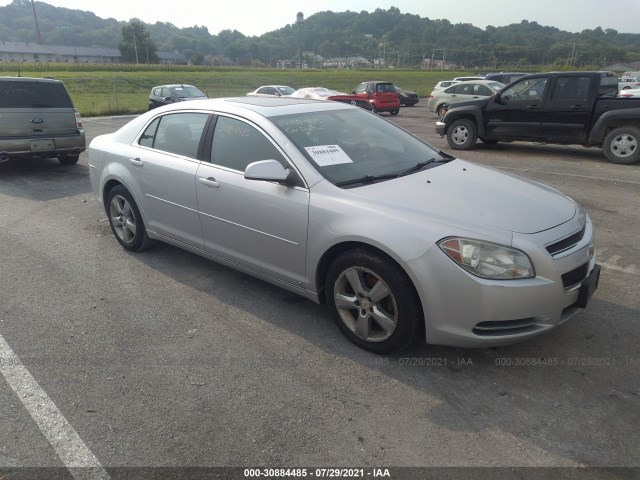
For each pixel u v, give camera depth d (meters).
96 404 2.85
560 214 3.18
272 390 2.94
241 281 4.42
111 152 4.97
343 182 3.40
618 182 8.02
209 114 4.16
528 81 10.58
